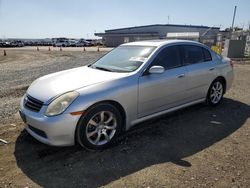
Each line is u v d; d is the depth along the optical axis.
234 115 5.63
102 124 4.02
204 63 5.73
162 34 73.12
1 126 4.99
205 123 5.15
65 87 3.90
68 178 3.31
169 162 3.68
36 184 3.19
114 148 4.10
